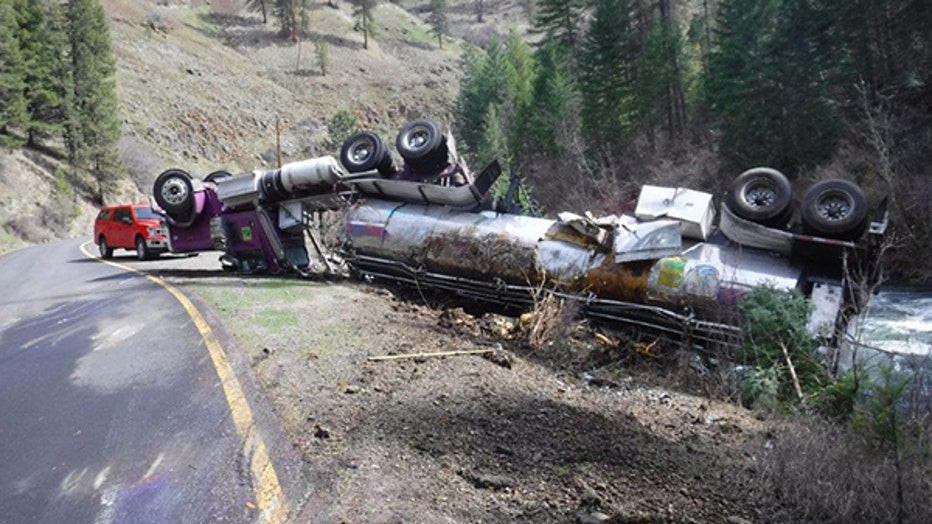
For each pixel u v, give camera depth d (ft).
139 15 279.49
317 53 311.88
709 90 108.27
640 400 20.24
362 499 10.80
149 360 19.95
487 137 153.28
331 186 38.58
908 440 15.12
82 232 134.21
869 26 78.89
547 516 10.77
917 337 32.94
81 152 148.25
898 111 73.87
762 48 89.04
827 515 12.10
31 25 144.66
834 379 21.43
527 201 35.29
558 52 158.71
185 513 10.69
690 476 13.47
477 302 33.47
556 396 18.21
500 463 12.71
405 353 20.12
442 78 341.21
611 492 12.07
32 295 36.96
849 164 72.38
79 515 10.85
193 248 43.37
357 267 37.73
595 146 122.62
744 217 27.22
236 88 253.24
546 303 27.50
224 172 45.73
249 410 14.89
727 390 22.68
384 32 385.09
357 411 14.79
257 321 24.04
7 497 11.68
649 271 27.68
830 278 26.30
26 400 17.21
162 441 13.65
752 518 11.82
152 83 218.59
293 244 41.19
